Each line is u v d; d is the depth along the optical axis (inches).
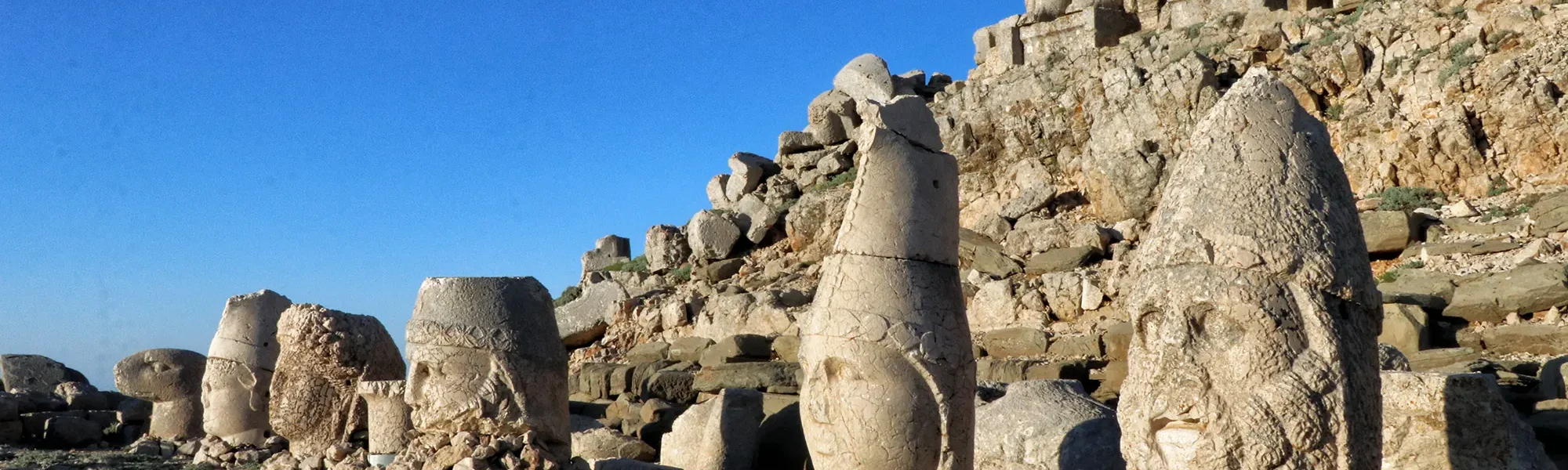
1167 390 209.5
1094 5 930.1
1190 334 208.8
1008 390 362.9
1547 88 657.6
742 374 601.0
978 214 880.3
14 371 745.0
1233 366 203.8
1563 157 648.4
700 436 440.5
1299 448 198.8
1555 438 330.3
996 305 666.8
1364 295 207.5
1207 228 209.3
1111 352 555.8
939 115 927.7
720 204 1045.8
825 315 279.0
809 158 994.7
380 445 435.8
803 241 886.4
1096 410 340.5
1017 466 334.6
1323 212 208.2
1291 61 792.3
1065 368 530.0
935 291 279.7
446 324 364.2
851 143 976.9
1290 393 199.2
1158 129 783.1
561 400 378.6
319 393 487.5
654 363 687.1
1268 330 201.9
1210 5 892.6
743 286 855.7
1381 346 335.6
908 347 270.2
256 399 546.9
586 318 845.8
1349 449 199.8
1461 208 633.6
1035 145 864.3
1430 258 593.3
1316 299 203.0
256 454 528.7
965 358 281.1
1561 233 574.6
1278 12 849.5
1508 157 666.2
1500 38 717.9
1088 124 837.8
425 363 365.7
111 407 712.4
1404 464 275.0
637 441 469.1
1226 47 831.1
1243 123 216.2
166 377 598.5
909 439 268.4
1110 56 870.4
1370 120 723.4
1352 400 201.0
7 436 604.7
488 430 360.2
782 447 446.3
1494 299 507.8
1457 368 432.8
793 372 590.9
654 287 914.1
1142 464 213.8
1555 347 471.5
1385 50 769.6
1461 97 703.1
